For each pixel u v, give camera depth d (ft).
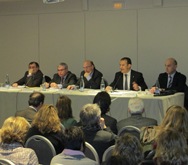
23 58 28.45
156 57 24.80
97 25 26.13
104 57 26.12
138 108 12.39
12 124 9.20
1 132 9.12
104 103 12.90
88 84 21.56
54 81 22.56
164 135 7.07
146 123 11.96
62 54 27.30
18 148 9.05
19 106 19.67
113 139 10.48
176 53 24.26
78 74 26.96
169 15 24.25
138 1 24.94
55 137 10.88
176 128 9.80
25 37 28.27
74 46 26.91
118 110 17.44
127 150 6.70
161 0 24.27
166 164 6.85
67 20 26.96
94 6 26.09
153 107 16.80
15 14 28.37
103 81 20.49
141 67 25.21
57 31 27.30
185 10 23.85
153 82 24.99
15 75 28.81
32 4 27.86
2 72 29.17
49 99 18.90
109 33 25.86
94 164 8.20
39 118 11.09
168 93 18.03
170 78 20.89
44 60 27.84
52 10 27.32
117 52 25.75
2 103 20.03
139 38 25.12
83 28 26.53
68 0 26.76
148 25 24.82
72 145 8.30
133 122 12.03
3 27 28.81
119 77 21.56
